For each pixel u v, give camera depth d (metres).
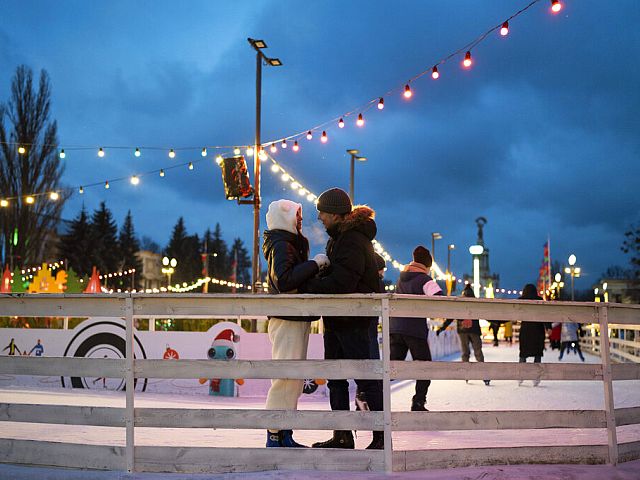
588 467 4.63
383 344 4.35
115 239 74.12
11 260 38.28
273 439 4.69
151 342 9.89
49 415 4.48
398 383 11.58
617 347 17.83
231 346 9.70
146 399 8.73
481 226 71.12
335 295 4.37
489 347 31.39
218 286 97.12
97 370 4.47
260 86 16.73
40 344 10.38
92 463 4.39
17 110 39.84
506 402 8.64
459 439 5.82
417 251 7.30
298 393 4.79
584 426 4.81
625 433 6.23
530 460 4.62
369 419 4.30
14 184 39.62
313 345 9.63
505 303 4.73
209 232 104.69
